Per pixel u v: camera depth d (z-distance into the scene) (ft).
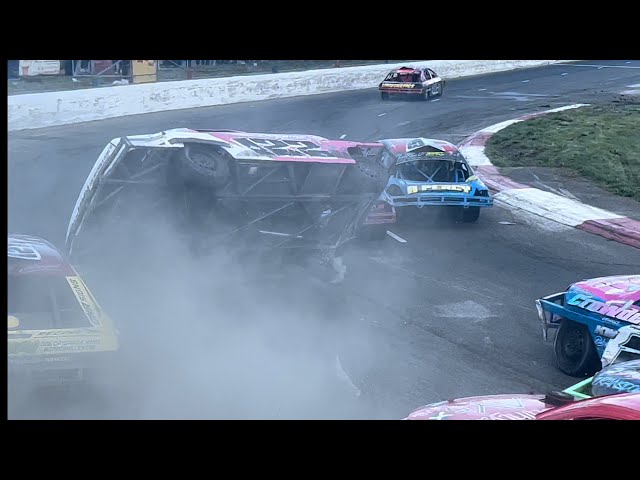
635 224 102.73
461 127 182.60
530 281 79.30
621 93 242.37
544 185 125.90
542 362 58.13
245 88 220.84
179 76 251.39
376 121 190.08
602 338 52.80
